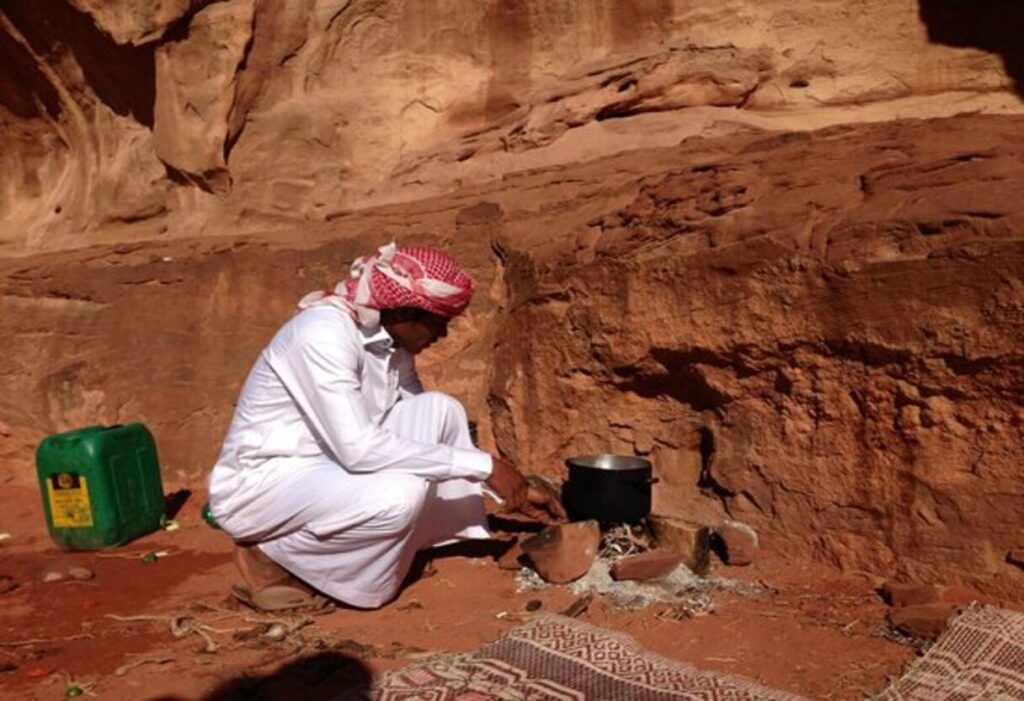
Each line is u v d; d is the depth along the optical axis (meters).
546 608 3.73
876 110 7.61
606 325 4.79
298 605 3.83
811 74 7.66
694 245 4.43
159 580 4.43
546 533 3.97
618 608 3.70
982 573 3.52
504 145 7.69
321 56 8.31
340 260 6.23
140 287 6.63
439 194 7.75
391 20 8.20
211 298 6.42
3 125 9.91
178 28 8.08
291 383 3.66
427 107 8.24
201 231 8.57
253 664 3.34
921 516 3.70
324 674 3.21
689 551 3.94
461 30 8.12
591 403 4.99
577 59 7.92
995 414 3.48
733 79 7.36
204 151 8.26
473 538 4.21
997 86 7.45
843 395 3.92
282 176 8.38
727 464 4.35
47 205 9.91
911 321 3.63
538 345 5.18
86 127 9.39
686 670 3.06
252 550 3.86
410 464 3.66
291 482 3.67
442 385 5.69
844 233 3.86
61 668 3.41
